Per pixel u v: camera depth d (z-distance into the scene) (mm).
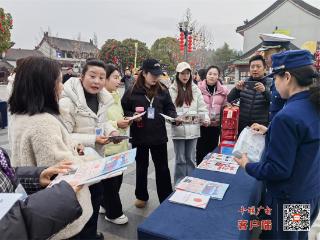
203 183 1813
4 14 15906
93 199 1956
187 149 3262
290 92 1434
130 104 2844
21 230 907
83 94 2092
